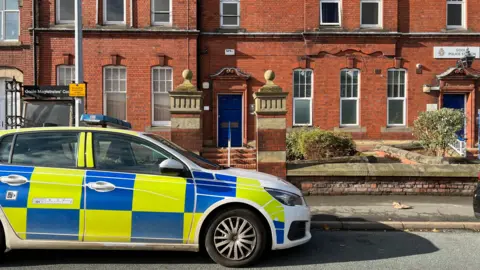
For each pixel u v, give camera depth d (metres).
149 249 4.87
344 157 11.12
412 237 6.53
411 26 15.66
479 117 13.21
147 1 15.23
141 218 4.82
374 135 15.53
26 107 13.06
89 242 4.80
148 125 15.25
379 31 15.58
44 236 4.77
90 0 15.07
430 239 6.39
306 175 9.22
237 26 15.61
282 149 9.17
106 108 15.31
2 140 5.06
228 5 15.62
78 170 4.90
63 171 4.88
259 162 9.19
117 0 15.43
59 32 14.95
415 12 15.65
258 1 15.54
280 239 4.98
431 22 15.66
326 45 15.54
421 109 15.58
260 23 15.53
